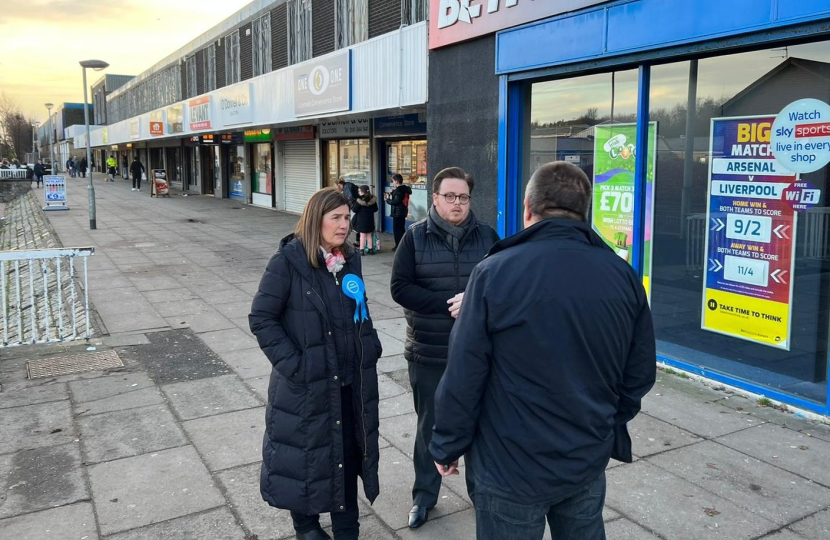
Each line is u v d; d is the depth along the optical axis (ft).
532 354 6.57
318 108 44.96
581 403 6.63
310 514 9.72
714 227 18.40
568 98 22.90
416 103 33.14
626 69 20.66
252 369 19.43
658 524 11.12
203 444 14.34
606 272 6.81
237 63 73.00
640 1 18.86
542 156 24.30
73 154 244.63
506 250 7.02
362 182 54.49
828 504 11.68
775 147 16.76
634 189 20.51
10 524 11.17
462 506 11.91
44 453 13.87
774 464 13.25
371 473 10.03
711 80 18.19
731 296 18.06
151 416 15.89
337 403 9.62
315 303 9.50
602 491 7.29
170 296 29.66
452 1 26.55
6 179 146.10
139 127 110.42
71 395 17.26
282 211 72.02
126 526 11.14
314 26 53.57
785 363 16.85
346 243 10.18
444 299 10.57
